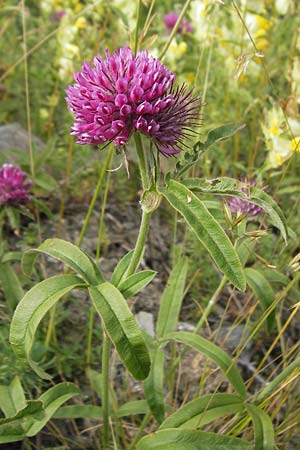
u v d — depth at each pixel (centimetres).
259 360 27
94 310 26
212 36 27
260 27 33
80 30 39
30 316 17
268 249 29
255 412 19
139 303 29
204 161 33
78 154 35
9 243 31
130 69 17
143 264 31
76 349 26
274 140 25
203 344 21
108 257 32
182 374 26
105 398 21
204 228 16
